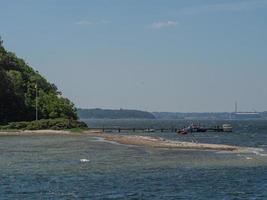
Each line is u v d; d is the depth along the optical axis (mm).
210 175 58281
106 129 194625
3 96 184375
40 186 49562
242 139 157750
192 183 52625
